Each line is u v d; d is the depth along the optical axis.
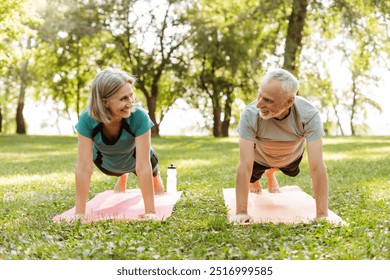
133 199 6.93
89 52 35.66
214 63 32.16
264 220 5.39
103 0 31.62
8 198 7.25
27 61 36.59
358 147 18.98
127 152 5.91
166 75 36.72
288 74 5.09
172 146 22.39
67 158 15.29
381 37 23.59
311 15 24.42
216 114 36.66
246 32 25.36
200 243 4.41
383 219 5.27
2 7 21.31
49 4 30.42
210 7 31.95
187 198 7.15
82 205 5.62
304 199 6.71
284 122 5.44
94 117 5.29
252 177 6.55
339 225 4.92
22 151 19.30
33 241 4.47
